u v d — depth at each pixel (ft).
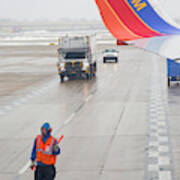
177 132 146.10
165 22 74.95
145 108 196.95
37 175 82.28
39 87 288.10
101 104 211.41
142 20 73.77
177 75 272.72
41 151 81.15
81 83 305.53
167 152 120.88
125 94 243.81
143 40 67.05
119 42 65.16
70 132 151.84
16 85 302.25
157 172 103.09
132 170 105.60
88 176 102.22
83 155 121.08
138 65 459.73
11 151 129.70
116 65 466.70
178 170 103.96
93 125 162.71
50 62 523.70
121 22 72.95
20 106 214.48
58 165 112.06
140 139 137.80
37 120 176.86
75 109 199.82
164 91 252.62
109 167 108.99
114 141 136.56
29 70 419.33
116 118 175.22
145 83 294.46
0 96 250.98
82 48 319.68
